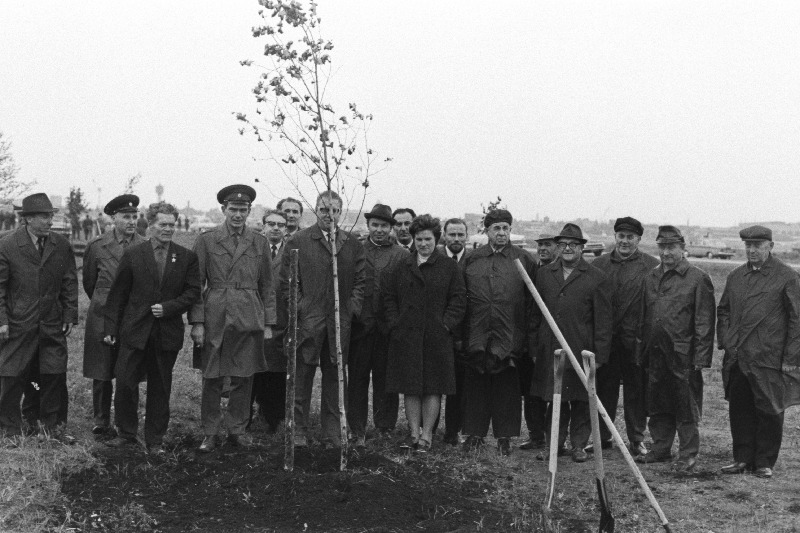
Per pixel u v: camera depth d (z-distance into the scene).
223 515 6.48
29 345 8.24
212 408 8.15
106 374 8.65
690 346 8.60
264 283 8.41
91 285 8.93
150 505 6.61
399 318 8.77
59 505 6.51
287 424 7.27
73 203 40.84
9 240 8.27
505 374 8.93
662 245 8.76
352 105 7.04
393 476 7.43
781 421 8.26
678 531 6.73
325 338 8.48
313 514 6.46
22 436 7.95
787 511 7.23
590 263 9.80
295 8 6.62
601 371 9.32
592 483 8.04
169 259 8.05
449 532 6.31
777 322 8.23
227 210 8.23
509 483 7.87
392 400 9.53
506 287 8.87
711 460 9.10
